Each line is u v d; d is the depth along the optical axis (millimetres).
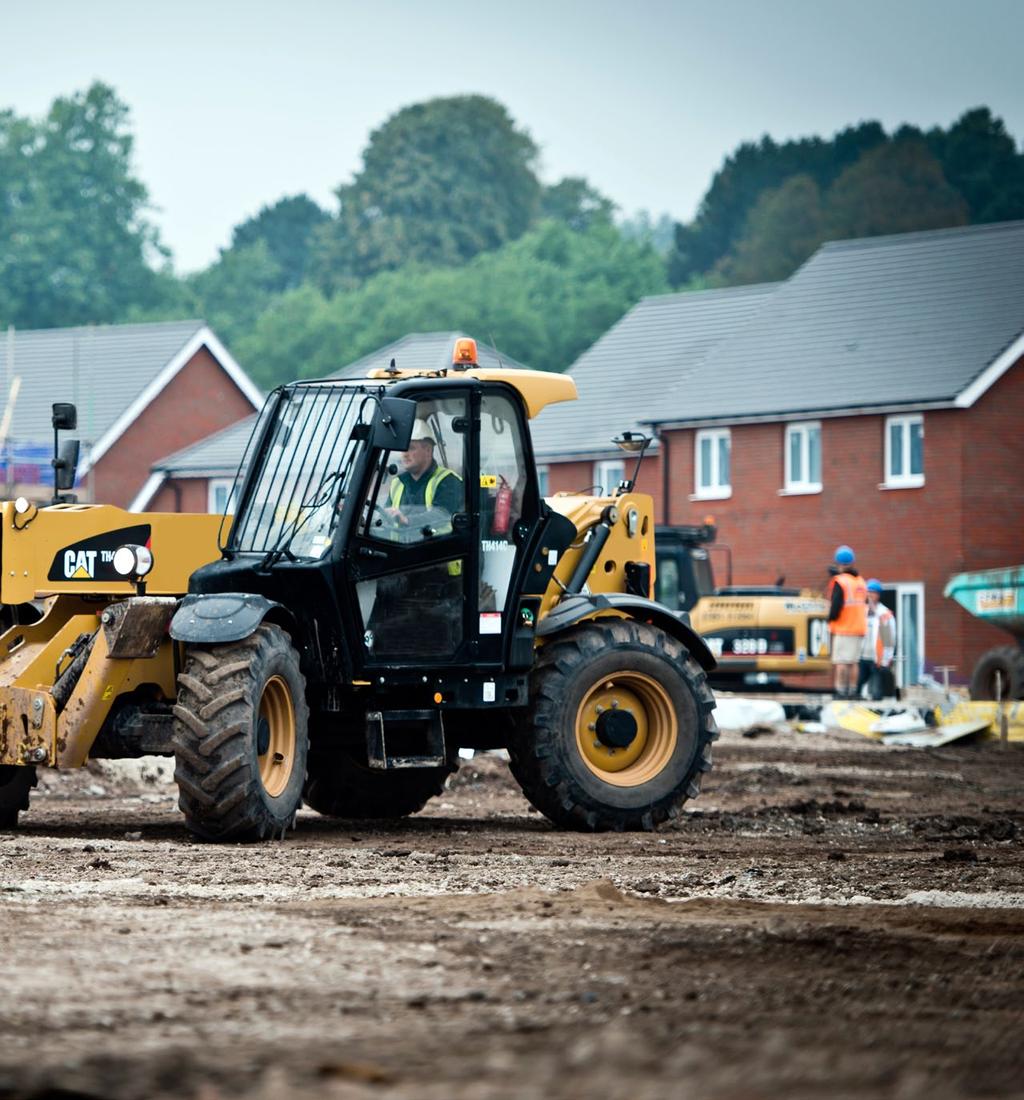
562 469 82500
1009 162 175250
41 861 17703
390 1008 10406
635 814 22578
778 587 65125
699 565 62094
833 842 21297
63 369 92938
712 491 79188
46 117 157750
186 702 19891
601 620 23062
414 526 21516
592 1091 8406
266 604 20469
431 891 15844
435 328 129500
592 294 138125
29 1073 8656
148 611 20688
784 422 76688
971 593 54812
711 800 28531
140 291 157250
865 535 74812
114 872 16875
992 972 11828
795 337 80562
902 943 12828
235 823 19828
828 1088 8547
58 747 20578
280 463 21844
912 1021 10305
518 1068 8867
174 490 87312
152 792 29188
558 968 11719
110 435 88062
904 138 171875
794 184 162750
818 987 11219
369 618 21375
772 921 13789
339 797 24406
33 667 20859
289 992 10852
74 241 153875
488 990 10969
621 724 22734
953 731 43969
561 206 187875
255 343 136125
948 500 73062
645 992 10953
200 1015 10172
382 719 21469
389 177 161375
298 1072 8742
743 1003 10688
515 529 22125
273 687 20500
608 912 14250
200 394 93500
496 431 22156
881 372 75625
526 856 19078
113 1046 9391
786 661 59000
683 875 17312
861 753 40062
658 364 85938
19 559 21266
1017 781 33750
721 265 168000
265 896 15297
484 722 22984
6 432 53125
